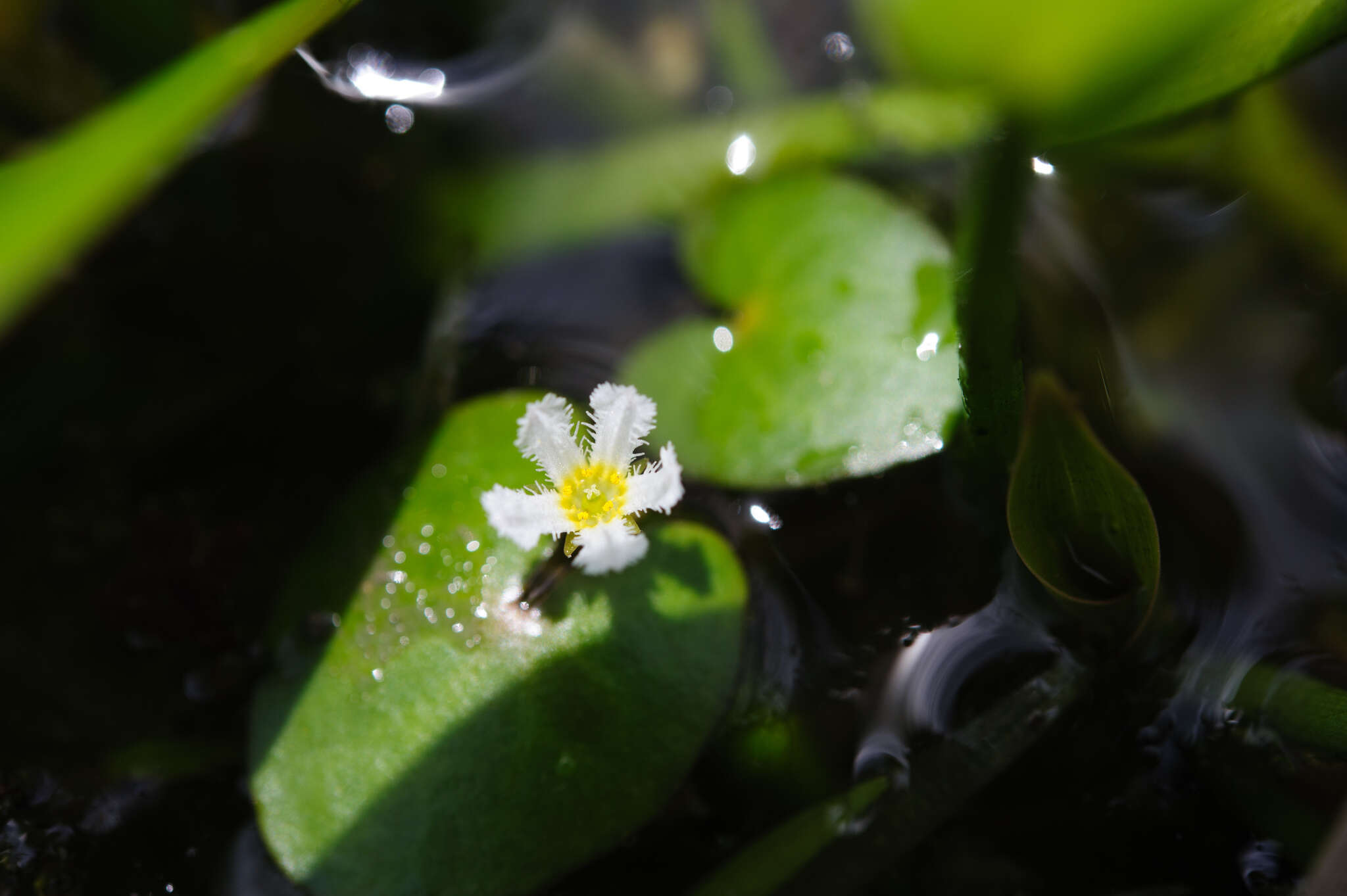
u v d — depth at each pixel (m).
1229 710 0.23
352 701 0.23
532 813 0.23
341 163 0.25
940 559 0.24
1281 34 0.24
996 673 0.23
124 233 0.25
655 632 0.23
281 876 0.23
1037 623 0.23
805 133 0.25
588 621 0.23
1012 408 0.23
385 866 0.23
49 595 0.24
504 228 0.25
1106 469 0.23
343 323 0.25
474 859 0.23
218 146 0.25
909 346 0.24
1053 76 0.24
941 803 0.23
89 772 0.23
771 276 0.25
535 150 0.25
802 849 0.23
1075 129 0.24
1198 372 0.24
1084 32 0.24
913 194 0.25
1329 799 0.23
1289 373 0.24
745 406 0.24
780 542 0.24
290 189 0.25
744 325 0.24
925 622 0.23
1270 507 0.24
